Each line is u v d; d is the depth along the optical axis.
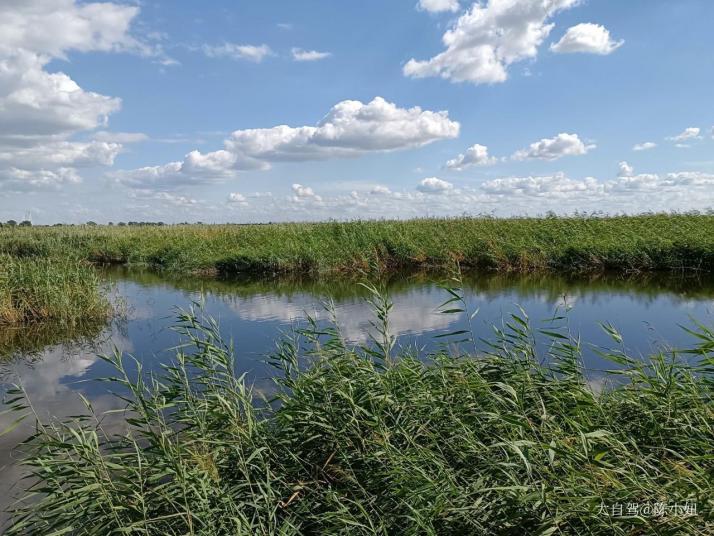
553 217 25.77
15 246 26.55
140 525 3.19
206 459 3.45
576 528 2.91
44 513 3.59
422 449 3.73
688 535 2.65
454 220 27.02
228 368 4.71
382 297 5.16
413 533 3.05
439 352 5.46
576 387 4.30
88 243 28.83
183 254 23.52
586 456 3.17
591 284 15.70
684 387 4.18
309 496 3.74
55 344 9.97
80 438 3.52
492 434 4.00
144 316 12.42
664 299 12.59
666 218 23.41
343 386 4.25
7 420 6.07
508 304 12.20
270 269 21.06
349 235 23.34
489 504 3.12
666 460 3.49
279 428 4.32
